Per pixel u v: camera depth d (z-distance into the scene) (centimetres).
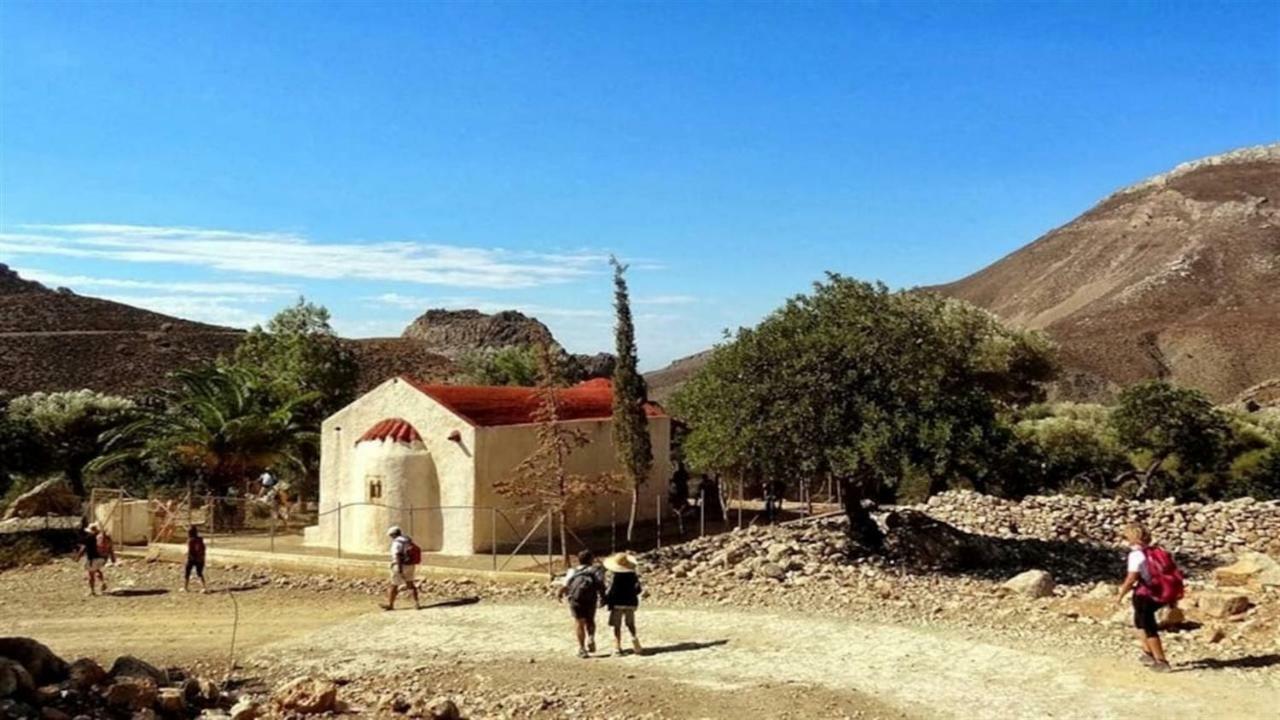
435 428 2822
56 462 4534
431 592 2366
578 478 2719
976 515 3350
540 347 2872
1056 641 1683
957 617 1903
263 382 4300
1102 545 3100
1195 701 1329
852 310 2672
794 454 2534
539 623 1970
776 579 2292
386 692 1487
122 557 2942
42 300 11762
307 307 5181
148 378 9450
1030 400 5488
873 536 2703
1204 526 3197
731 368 2648
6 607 2289
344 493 2989
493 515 2672
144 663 1445
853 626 1848
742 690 1459
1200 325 14150
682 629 1869
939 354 2684
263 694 1526
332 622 2066
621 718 1351
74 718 1181
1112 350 13762
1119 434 4066
